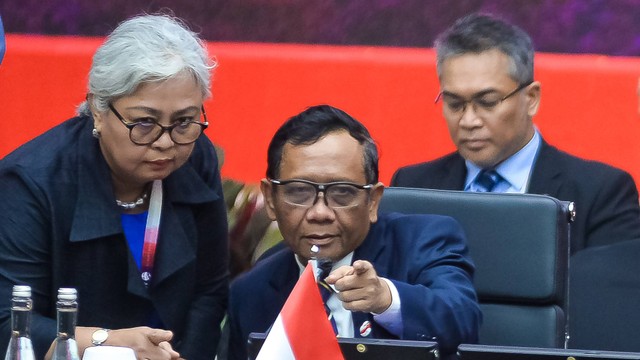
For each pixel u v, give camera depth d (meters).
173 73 7.94
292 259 8.59
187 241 8.68
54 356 6.99
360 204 8.02
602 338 9.02
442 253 8.51
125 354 6.65
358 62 16.89
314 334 7.02
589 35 16.55
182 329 8.84
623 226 11.19
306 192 7.98
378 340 6.93
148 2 17.14
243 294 8.68
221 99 17.06
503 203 9.18
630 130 16.33
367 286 7.59
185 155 8.20
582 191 11.29
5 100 17.20
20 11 17.25
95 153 8.47
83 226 8.34
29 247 8.27
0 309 8.16
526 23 16.62
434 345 6.81
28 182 8.30
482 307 9.13
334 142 8.01
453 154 11.86
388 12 16.89
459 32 11.38
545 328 9.02
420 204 9.30
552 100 16.50
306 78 16.95
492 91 11.23
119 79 7.92
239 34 17.19
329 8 16.98
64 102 17.14
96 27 17.27
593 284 9.13
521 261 9.08
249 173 16.97
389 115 16.81
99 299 8.52
